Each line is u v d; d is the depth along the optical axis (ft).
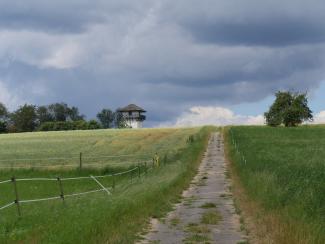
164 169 122.42
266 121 466.29
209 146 235.20
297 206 50.62
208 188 93.50
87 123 611.47
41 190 103.81
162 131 344.49
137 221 55.36
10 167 154.81
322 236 40.09
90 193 86.02
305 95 462.60
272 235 44.45
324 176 66.69
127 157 184.03
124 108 552.41
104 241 44.04
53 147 238.48
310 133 309.22
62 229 47.21
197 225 55.16
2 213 64.28
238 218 59.62
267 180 72.38
